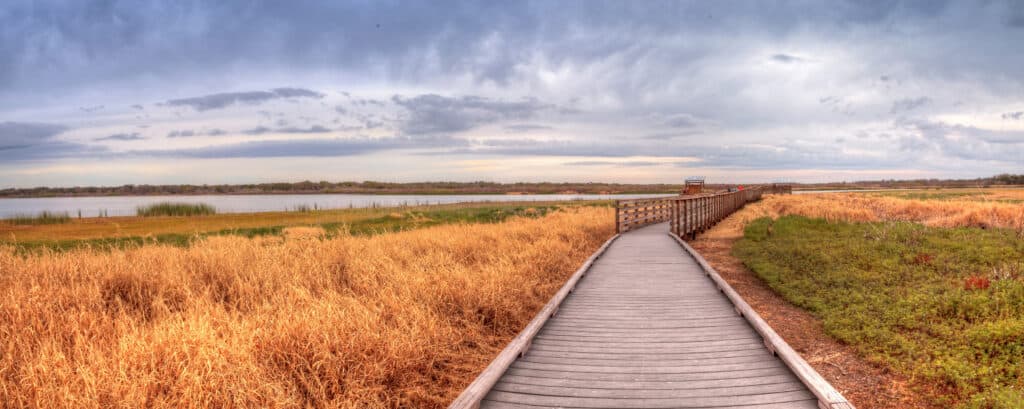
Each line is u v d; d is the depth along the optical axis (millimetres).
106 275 8102
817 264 11625
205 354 4824
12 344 5355
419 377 5609
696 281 10086
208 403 4324
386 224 25359
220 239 13812
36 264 8805
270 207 57750
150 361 4844
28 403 4289
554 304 7492
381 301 7668
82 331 6070
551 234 16422
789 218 21094
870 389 5359
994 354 5824
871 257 11719
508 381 4977
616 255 13922
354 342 5527
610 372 5195
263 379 4715
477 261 11750
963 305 7414
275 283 8641
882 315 7543
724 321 7109
